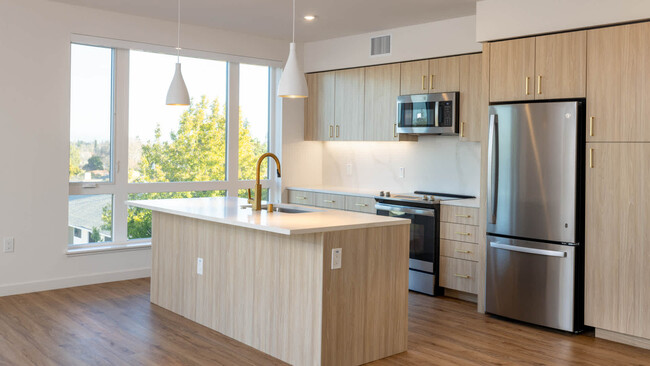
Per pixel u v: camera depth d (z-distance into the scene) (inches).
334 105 265.7
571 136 167.0
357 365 142.9
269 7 206.8
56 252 211.6
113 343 154.6
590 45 165.6
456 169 235.5
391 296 150.2
